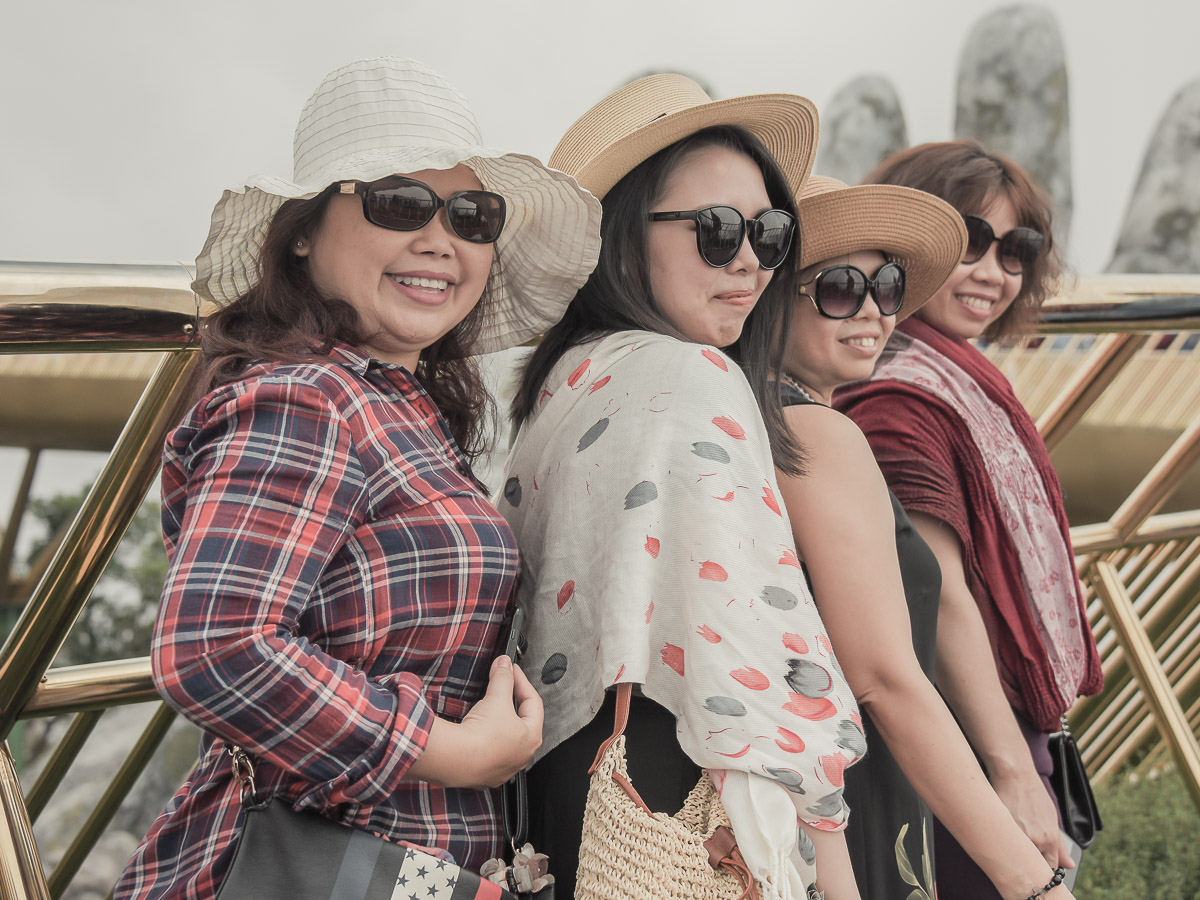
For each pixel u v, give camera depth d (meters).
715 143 1.38
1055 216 2.17
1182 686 3.57
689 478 1.11
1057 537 1.85
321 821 0.98
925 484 1.71
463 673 1.10
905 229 1.68
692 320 1.38
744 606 1.07
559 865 1.17
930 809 1.37
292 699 0.90
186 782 1.14
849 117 20.14
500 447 1.54
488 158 1.12
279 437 0.95
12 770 1.34
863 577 1.34
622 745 1.08
